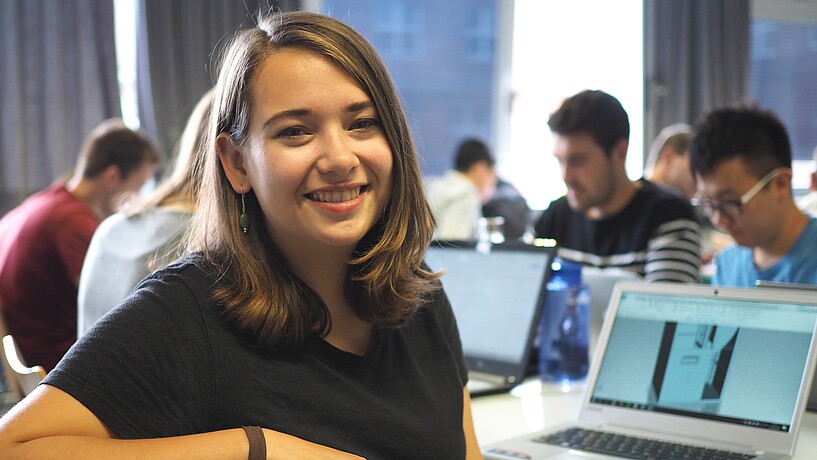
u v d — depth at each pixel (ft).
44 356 9.54
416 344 4.35
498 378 6.87
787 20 21.68
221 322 3.67
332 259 3.99
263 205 3.76
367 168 3.81
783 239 6.91
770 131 6.76
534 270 6.97
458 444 4.20
